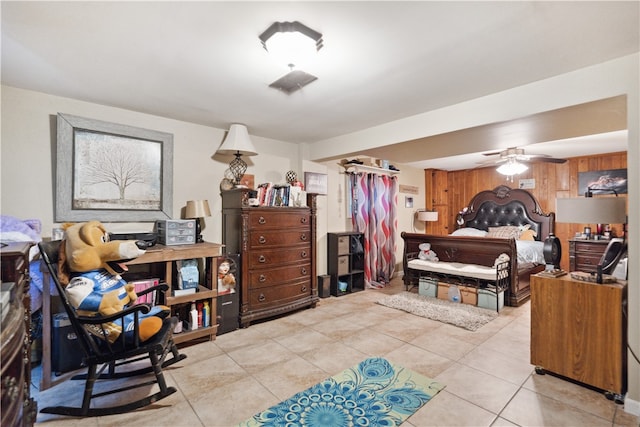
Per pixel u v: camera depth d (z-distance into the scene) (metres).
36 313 2.37
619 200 2.15
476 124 2.63
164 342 1.90
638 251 1.83
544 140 3.19
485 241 4.17
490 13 1.50
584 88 2.08
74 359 2.33
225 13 1.49
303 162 4.32
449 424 1.71
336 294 4.41
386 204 5.45
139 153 2.99
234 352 2.60
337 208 4.90
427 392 2.01
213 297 2.87
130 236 2.79
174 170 3.25
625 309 1.94
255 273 3.27
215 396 1.98
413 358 2.48
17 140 2.45
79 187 2.67
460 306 3.84
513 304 3.89
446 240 4.58
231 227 3.40
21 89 2.45
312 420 1.74
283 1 1.39
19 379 1.08
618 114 2.32
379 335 2.95
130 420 1.76
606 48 1.83
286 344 2.75
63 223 2.59
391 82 2.30
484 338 2.88
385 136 3.38
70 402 1.94
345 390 2.03
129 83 2.33
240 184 3.58
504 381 2.14
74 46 1.81
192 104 2.79
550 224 5.54
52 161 2.60
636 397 1.81
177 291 2.71
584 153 5.06
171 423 1.73
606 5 1.43
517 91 2.39
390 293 4.61
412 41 1.75
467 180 6.76
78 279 1.87
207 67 2.07
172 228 2.89
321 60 1.97
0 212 2.39
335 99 2.65
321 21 1.56
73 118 2.63
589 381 2.02
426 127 3.00
